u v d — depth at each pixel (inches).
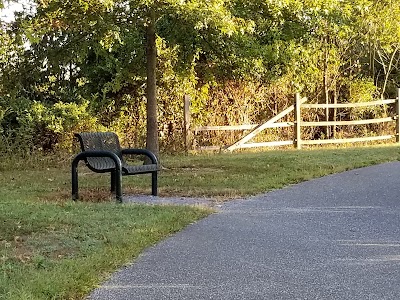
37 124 572.1
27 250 189.5
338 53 760.3
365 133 751.7
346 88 778.2
